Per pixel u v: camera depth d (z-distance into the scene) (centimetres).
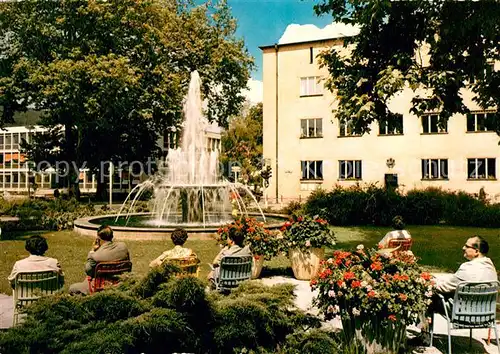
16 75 2842
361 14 916
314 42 3247
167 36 3325
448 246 1418
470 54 871
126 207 2639
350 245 1442
